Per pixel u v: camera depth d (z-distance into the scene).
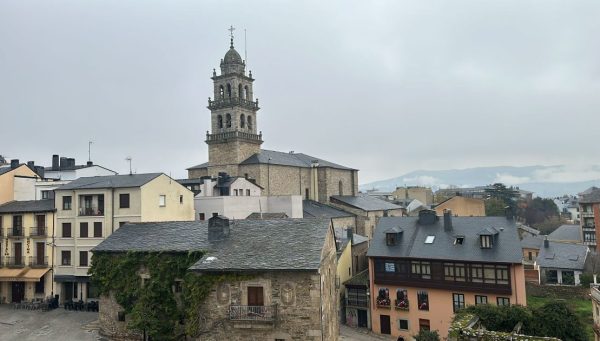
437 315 41.94
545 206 141.00
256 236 29.09
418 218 48.03
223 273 26.22
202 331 26.38
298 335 24.81
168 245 30.52
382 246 45.94
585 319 41.84
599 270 56.75
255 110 73.56
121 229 34.66
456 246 42.66
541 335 25.83
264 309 25.20
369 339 41.25
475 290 40.31
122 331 30.78
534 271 57.50
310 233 28.17
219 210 52.59
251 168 68.06
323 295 25.92
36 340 31.69
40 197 50.97
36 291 42.69
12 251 43.78
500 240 41.31
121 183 42.81
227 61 71.31
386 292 44.72
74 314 38.22
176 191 46.12
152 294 29.03
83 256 41.81
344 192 86.88
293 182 75.44
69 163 66.50
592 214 81.25
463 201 82.12
